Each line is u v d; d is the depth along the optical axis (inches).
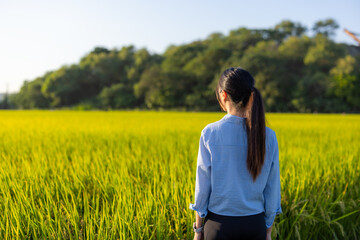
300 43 3159.5
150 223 91.4
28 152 195.9
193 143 233.1
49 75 4227.4
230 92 55.0
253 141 52.6
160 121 642.2
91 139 265.1
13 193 109.9
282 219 107.9
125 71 4143.7
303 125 535.8
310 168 148.9
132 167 153.1
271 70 2652.6
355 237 114.7
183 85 3058.6
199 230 59.9
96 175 131.3
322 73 2723.9
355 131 383.9
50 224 83.0
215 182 55.1
